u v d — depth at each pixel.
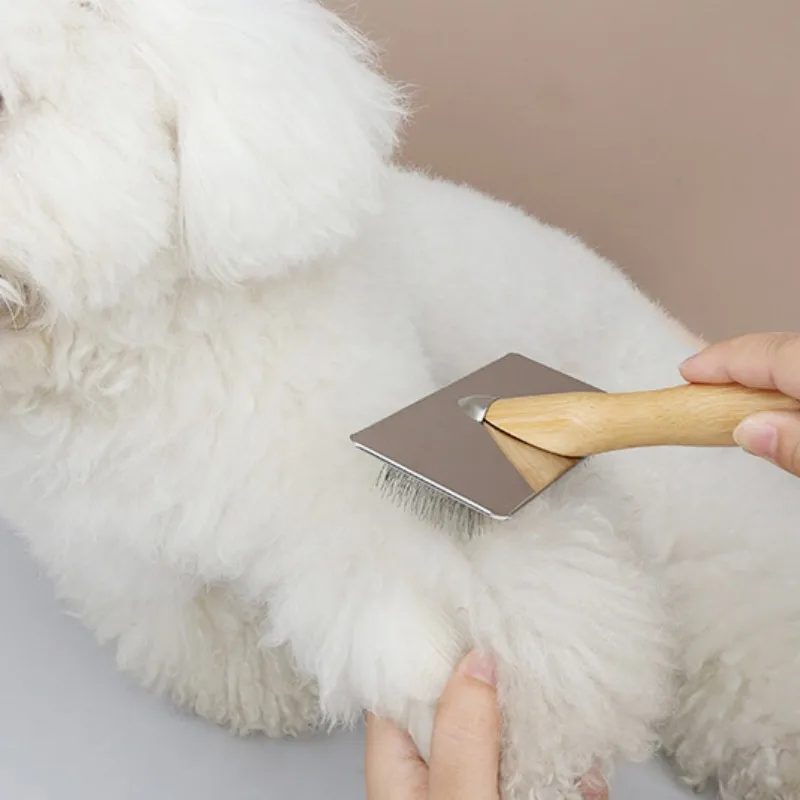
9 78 0.53
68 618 0.89
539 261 0.91
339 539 0.61
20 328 0.59
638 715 0.61
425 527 0.62
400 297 0.75
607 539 0.66
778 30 1.06
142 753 0.78
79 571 0.74
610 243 1.23
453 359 0.82
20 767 0.75
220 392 0.62
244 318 0.63
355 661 0.59
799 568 0.78
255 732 0.80
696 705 0.77
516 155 1.20
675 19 1.08
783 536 0.79
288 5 0.67
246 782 0.76
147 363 0.62
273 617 0.65
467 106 1.17
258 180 0.59
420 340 0.76
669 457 0.83
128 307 0.60
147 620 0.77
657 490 0.81
